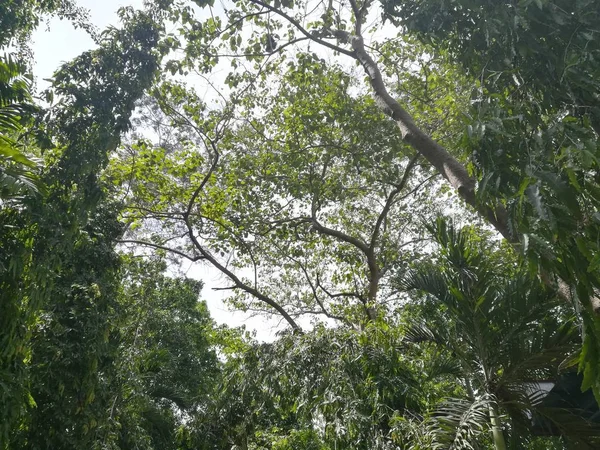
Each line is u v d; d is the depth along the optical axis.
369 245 15.40
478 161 4.53
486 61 5.48
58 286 9.06
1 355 6.61
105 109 8.20
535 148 4.12
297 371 8.69
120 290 13.41
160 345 18.30
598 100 4.67
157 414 13.68
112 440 9.95
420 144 7.19
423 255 14.91
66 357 8.69
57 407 8.55
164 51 10.18
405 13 6.43
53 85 8.19
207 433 10.45
